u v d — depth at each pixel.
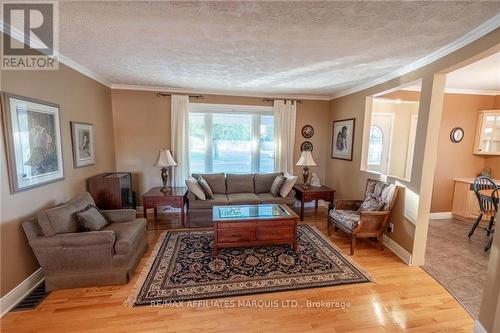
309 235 3.71
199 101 4.70
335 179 4.93
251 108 4.89
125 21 1.94
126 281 2.43
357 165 4.18
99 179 3.42
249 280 2.51
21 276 2.19
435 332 1.88
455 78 3.56
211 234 3.69
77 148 3.14
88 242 2.25
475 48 2.06
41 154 2.44
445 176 4.55
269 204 3.88
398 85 3.18
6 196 2.03
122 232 2.61
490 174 4.46
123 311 2.05
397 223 3.15
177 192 4.16
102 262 2.34
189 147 4.68
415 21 1.88
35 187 2.37
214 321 1.96
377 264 2.88
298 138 5.19
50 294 2.25
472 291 2.39
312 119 5.19
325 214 4.80
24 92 2.24
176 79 3.87
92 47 2.52
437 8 1.69
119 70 3.39
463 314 2.07
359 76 3.52
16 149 2.12
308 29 2.05
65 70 2.89
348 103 4.48
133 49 2.57
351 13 1.78
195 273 2.63
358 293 2.34
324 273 2.67
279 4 1.67
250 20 1.91
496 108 4.40
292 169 5.11
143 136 4.55
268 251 3.15
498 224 1.66
